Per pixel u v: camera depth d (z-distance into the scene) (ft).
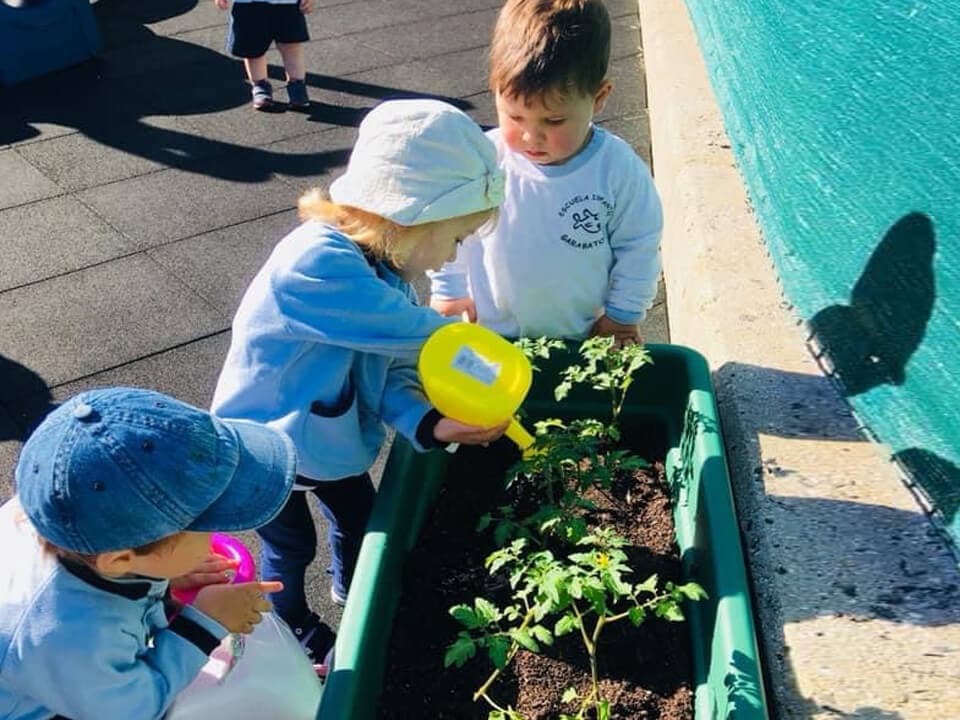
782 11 9.20
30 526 4.87
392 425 6.35
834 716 5.18
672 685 5.65
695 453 6.43
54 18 18.92
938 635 5.59
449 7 22.77
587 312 7.95
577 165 7.27
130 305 11.93
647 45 18.21
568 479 6.73
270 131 16.66
